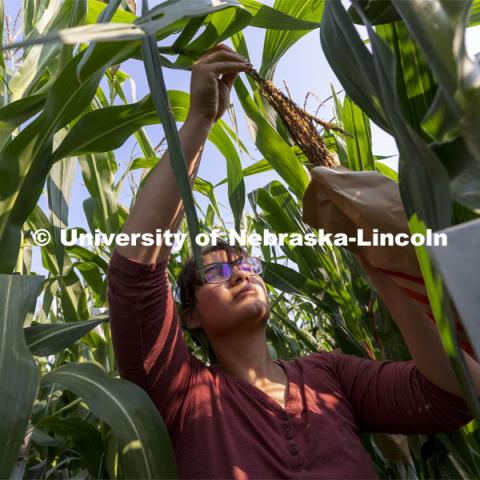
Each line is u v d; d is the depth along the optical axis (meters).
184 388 0.94
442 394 0.89
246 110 1.24
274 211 1.51
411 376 0.95
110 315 0.91
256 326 1.06
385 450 1.12
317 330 1.89
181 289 1.17
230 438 0.86
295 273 1.45
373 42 0.45
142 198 0.90
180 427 0.91
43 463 1.30
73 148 1.03
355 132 1.29
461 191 0.44
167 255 0.91
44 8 1.39
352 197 0.77
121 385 0.75
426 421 0.92
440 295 0.40
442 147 0.45
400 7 0.40
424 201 0.42
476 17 0.98
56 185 1.30
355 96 0.57
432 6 0.37
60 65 1.06
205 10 0.73
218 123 1.22
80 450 1.04
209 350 1.20
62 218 1.29
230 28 1.04
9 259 0.92
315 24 1.09
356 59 0.51
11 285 0.75
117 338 0.90
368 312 1.33
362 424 1.00
